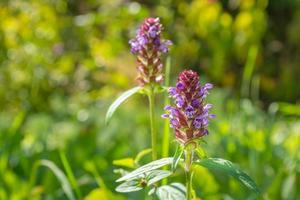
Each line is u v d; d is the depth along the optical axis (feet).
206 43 4.12
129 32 3.58
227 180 2.18
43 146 2.56
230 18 4.02
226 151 2.30
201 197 1.98
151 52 1.57
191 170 1.34
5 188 2.15
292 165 2.21
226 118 2.92
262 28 4.06
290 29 4.71
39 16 3.60
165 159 1.31
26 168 2.30
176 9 4.11
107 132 2.74
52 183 2.19
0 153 2.43
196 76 1.32
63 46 3.65
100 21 3.55
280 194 2.12
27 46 3.55
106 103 3.29
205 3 3.93
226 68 4.27
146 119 2.96
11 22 3.55
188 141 1.31
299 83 4.45
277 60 4.64
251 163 2.20
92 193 1.93
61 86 3.64
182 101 1.31
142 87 1.58
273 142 2.57
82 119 3.12
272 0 4.85
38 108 3.53
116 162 1.57
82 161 2.42
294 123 3.09
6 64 3.58
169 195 1.38
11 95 3.57
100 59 3.58
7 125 3.02
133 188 1.36
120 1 3.67
